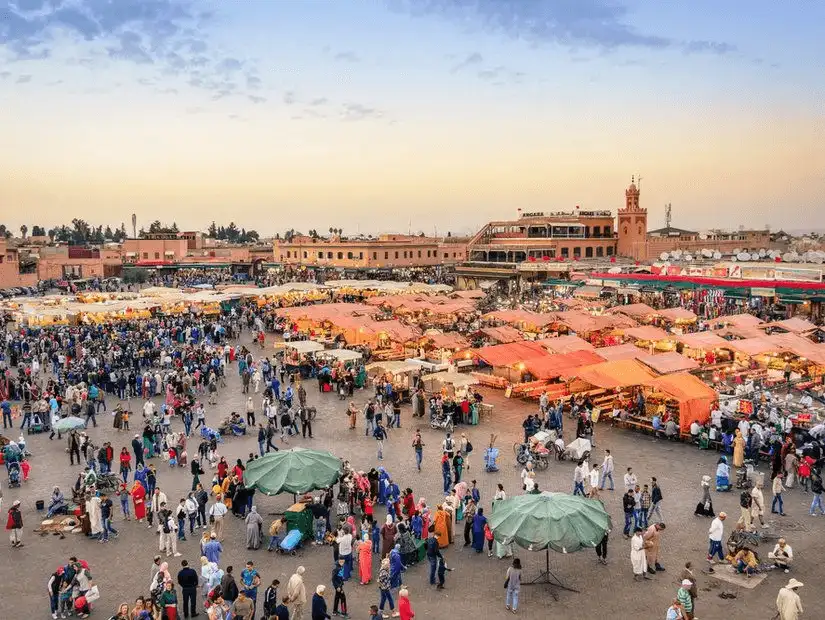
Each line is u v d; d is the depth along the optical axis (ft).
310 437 95.09
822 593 51.88
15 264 308.19
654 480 64.08
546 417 94.73
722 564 56.90
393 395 113.09
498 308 216.33
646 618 48.75
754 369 132.16
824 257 218.59
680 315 168.66
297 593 48.08
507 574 52.85
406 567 58.03
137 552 60.90
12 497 73.87
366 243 331.98
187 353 138.31
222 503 64.18
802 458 74.49
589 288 230.07
